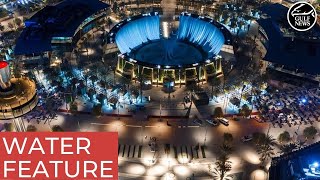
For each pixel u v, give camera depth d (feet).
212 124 466.70
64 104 502.38
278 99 514.68
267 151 413.80
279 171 318.24
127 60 556.51
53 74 554.87
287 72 559.79
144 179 392.27
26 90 312.09
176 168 405.59
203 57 626.64
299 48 581.12
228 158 401.08
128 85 546.26
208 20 654.94
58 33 621.31
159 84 543.80
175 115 484.74
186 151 427.74
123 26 631.97
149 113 488.02
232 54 602.85
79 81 541.34
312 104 504.43
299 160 315.58
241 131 457.68
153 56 625.00
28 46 594.24
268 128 462.60
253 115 484.74
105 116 482.69
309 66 549.95
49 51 593.01
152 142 436.76
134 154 423.23
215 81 552.00
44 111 487.20
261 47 650.84
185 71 538.06
